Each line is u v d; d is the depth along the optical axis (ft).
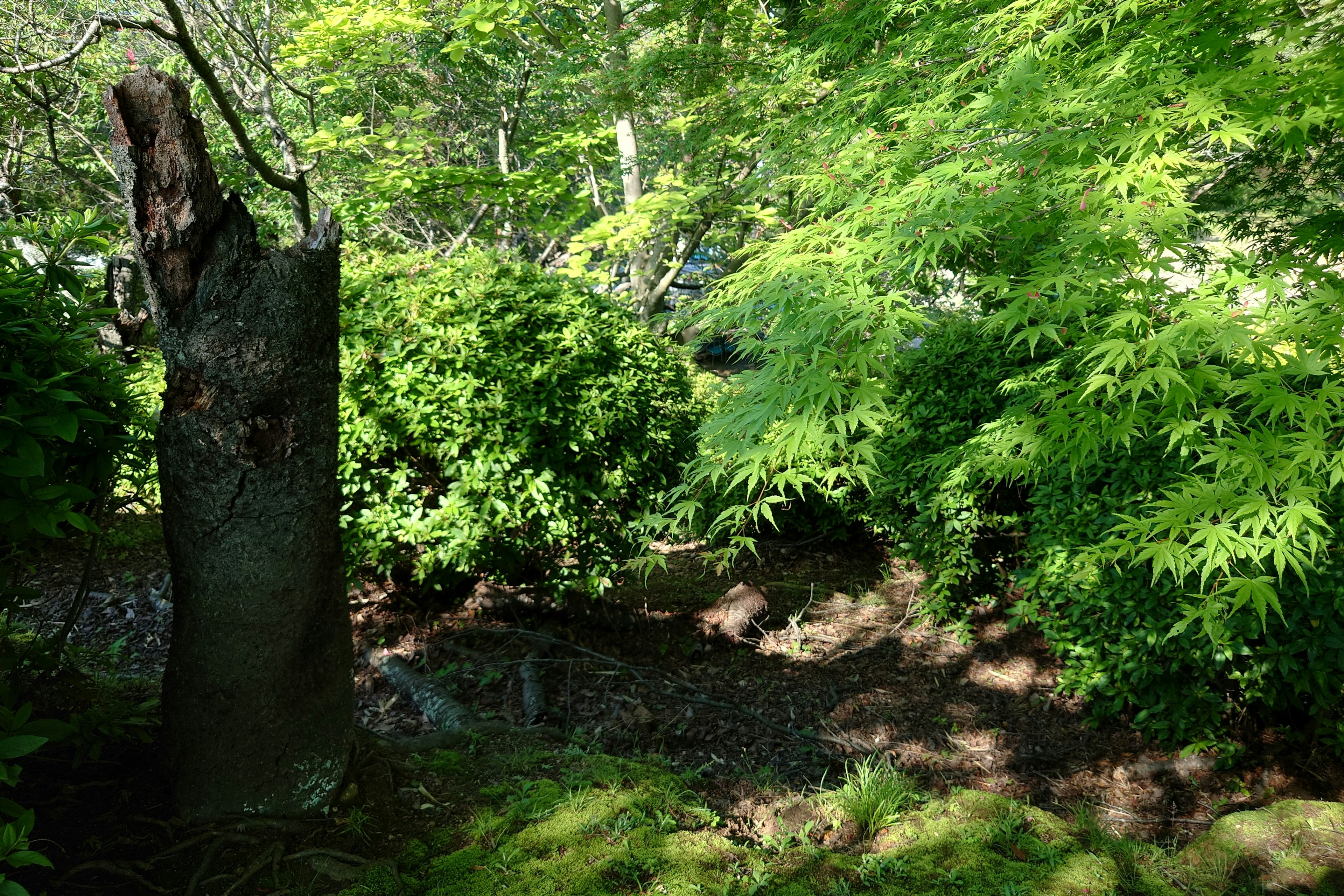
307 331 7.20
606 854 8.00
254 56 25.08
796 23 28.73
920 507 17.94
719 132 26.71
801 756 13.03
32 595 8.07
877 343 7.51
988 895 7.77
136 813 7.79
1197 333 6.79
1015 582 17.37
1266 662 12.02
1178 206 7.24
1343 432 6.82
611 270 30.89
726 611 17.08
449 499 14.37
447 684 14.33
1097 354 7.16
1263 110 7.29
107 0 27.35
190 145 6.55
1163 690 13.20
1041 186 8.06
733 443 8.47
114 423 7.98
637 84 29.12
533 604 16.62
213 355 6.83
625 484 15.93
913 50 13.88
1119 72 8.61
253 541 7.21
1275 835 9.02
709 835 8.69
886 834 9.25
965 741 14.06
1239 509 6.56
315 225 7.50
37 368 7.39
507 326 15.14
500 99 44.01
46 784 7.99
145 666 13.78
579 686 14.74
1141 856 8.88
